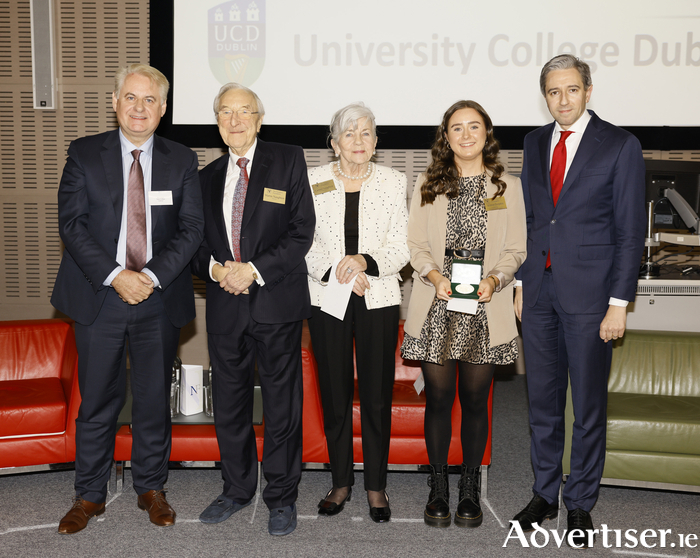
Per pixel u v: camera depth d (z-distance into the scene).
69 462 2.72
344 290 2.28
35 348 3.14
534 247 2.36
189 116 4.56
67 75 4.69
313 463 2.74
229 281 2.24
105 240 2.28
